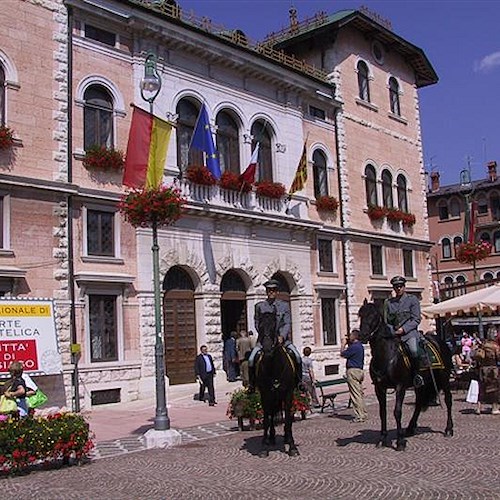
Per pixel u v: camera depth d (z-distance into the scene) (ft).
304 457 37.40
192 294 80.43
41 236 64.69
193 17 84.07
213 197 82.12
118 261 71.10
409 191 121.70
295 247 94.43
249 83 91.25
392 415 55.98
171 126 61.16
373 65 116.57
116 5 74.59
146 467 37.06
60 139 67.56
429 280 123.44
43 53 67.41
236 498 28.81
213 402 67.51
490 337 63.00
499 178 196.44
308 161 99.96
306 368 60.34
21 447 35.86
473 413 55.11
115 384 69.10
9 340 59.00
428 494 27.89
